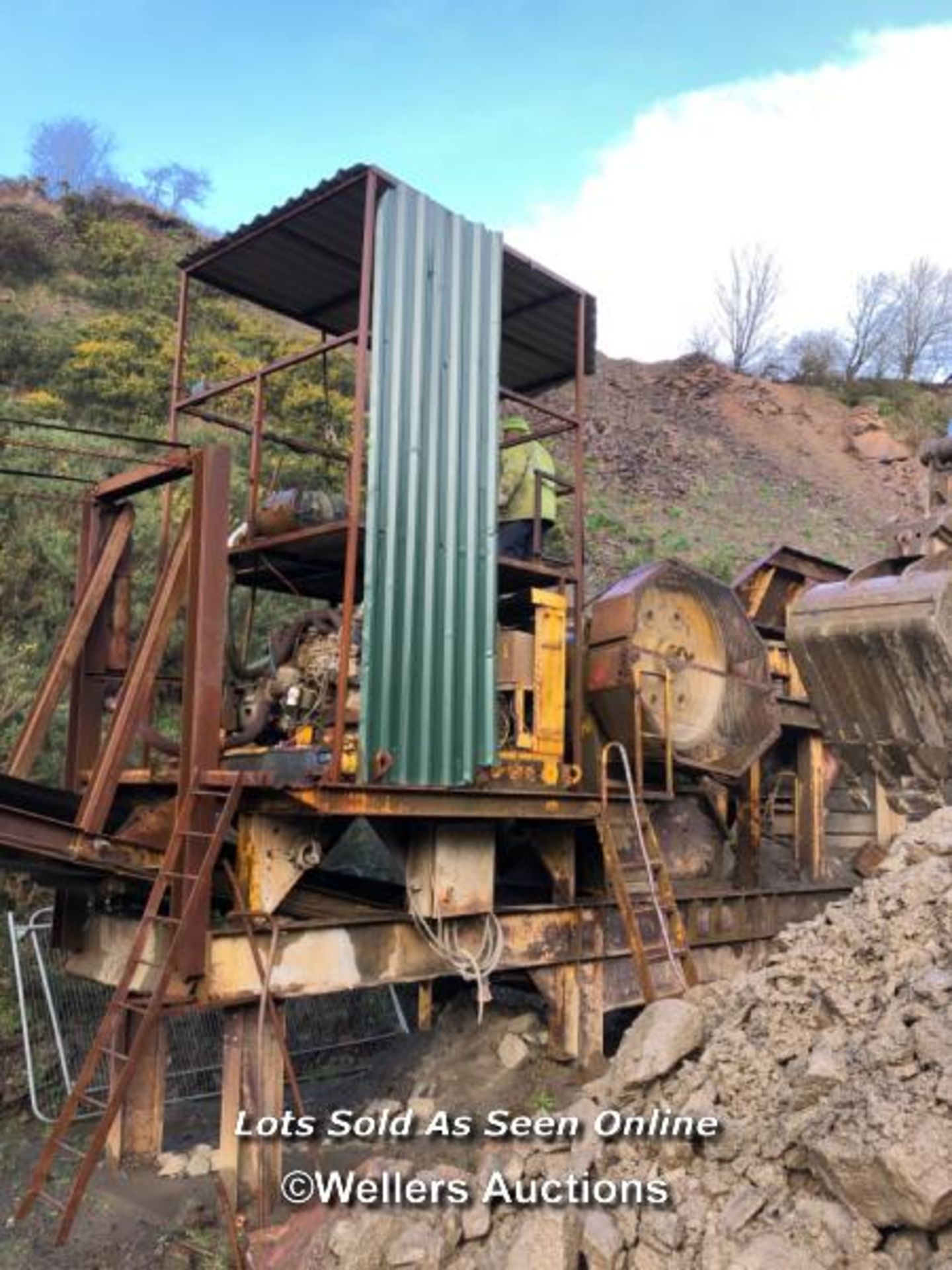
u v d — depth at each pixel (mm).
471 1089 7031
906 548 7840
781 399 36125
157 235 29938
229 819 5512
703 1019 5887
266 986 5656
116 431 17734
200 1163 6281
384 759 6051
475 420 6961
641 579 8008
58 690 6348
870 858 10016
